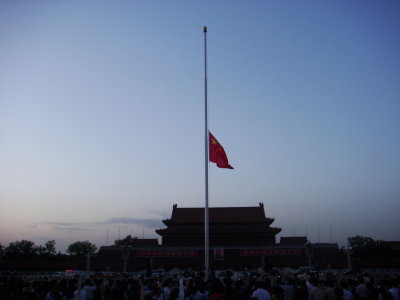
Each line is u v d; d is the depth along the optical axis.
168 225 113.75
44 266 102.44
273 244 107.19
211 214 115.25
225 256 100.69
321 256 100.44
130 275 80.94
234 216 114.44
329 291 20.69
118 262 102.00
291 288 24.22
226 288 22.09
